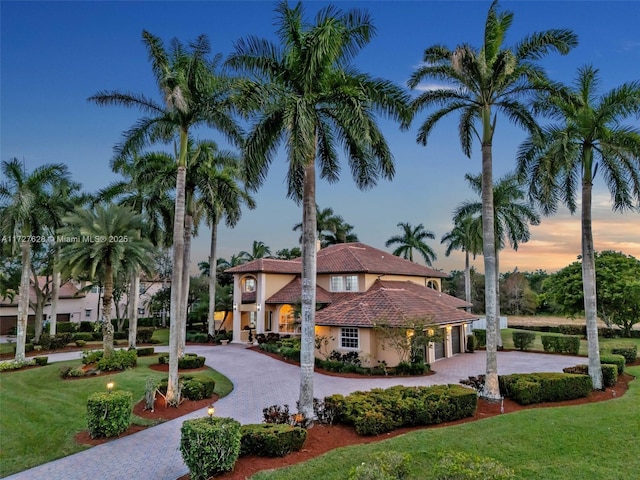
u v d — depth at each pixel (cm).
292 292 3309
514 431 1070
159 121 1645
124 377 1898
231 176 2538
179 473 903
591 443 1003
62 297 4706
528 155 1820
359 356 2155
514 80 1541
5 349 3112
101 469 930
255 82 1197
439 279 3931
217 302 4050
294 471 819
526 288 5991
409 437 1020
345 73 1288
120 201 2870
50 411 1396
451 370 2166
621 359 2027
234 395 1634
